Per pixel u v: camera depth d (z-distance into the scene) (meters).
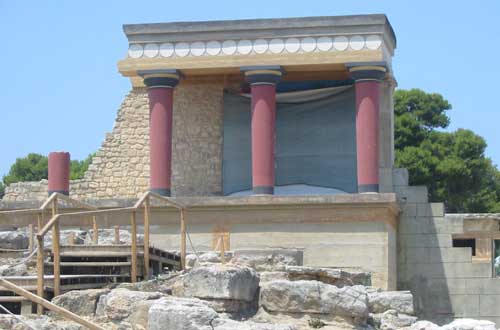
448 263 32.22
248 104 35.19
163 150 32.12
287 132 34.75
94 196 35.66
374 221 29.36
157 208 30.23
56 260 20.38
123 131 35.97
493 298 31.83
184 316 17.61
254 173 31.31
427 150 58.25
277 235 29.77
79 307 19.61
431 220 32.47
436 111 62.59
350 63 31.31
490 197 60.03
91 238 27.77
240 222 29.97
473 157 59.72
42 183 35.75
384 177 33.00
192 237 30.14
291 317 20.66
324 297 20.64
